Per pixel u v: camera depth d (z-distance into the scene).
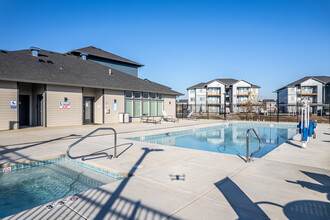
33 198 3.70
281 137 11.88
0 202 3.54
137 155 5.84
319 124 16.86
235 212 2.66
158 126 14.49
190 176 4.06
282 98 51.56
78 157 5.40
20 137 9.02
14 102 11.84
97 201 2.96
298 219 2.49
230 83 51.72
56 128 12.59
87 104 16.08
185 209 2.74
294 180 3.84
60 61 16.83
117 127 13.62
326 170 4.44
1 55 13.55
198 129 13.98
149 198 3.07
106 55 25.52
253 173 4.25
